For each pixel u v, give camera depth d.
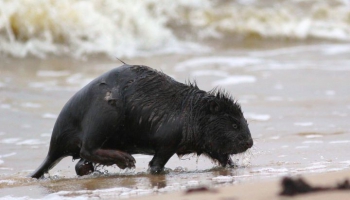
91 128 26.75
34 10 66.12
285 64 62.03
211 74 56.72
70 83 52.50
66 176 28.27
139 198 20.61
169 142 27.23
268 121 39.66
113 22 72.19
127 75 27.56
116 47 68.50
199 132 27.53
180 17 80.94
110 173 28.06
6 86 50.06
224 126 27.72
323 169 25.30
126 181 25.06
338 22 86.00
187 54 69.06
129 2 75.19
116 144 27.59
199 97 27.88
